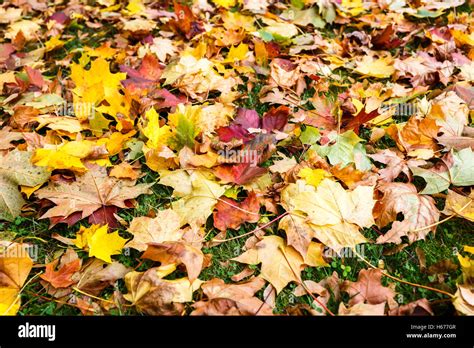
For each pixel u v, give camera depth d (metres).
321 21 1.36
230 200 0.98
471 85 1.18
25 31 1.38
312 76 1.21
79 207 0.97
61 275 0.90
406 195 0.97
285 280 0.89
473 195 0.96
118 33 1.40
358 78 1.23
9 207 0.96
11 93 1.18
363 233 0.96
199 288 0.90
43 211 0.99
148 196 1.02
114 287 0.91
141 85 1.17
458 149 1.03
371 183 1.00
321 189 0.96
